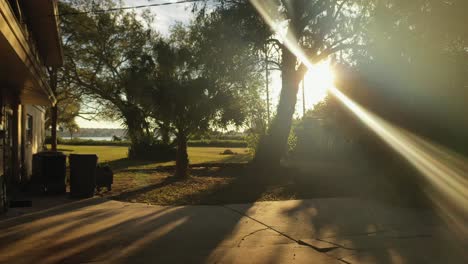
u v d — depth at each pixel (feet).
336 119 44.80
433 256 19.19
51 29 49.75
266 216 27.89
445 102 36.91
